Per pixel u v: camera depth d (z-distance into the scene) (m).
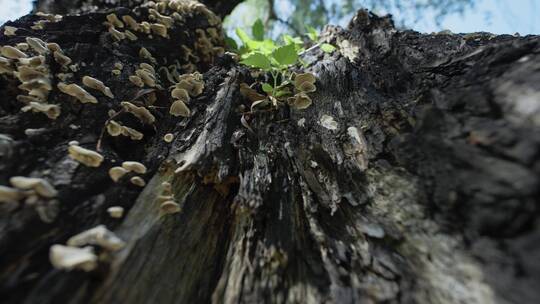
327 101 0.26
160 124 0.24
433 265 0.14
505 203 0.12
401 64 0.27
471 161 0.14
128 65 0.28
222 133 0.23
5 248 0.13
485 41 0.27
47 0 0.42
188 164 0.20
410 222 0.15
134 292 0.14
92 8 0.39
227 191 0.21
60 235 0.15
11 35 0.26
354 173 0.19
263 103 0.27
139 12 0.34
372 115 0.22
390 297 0.13
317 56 0.36
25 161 0.17
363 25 0.36
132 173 0.19
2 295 0.12
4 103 0.22
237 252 0.17
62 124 0.20
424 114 0.17
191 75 0.28
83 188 0.17
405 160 0.17
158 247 0.16
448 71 0.21
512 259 0.12
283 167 0.21
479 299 0.12
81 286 0.13
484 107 0.15
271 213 0.18
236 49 0.45
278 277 0.15
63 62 0.25
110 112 0.23
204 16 0.40
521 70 0.15
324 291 0.14
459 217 0.14
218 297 0.16
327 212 0.18
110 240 0.14
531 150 0.12
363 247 0.16
